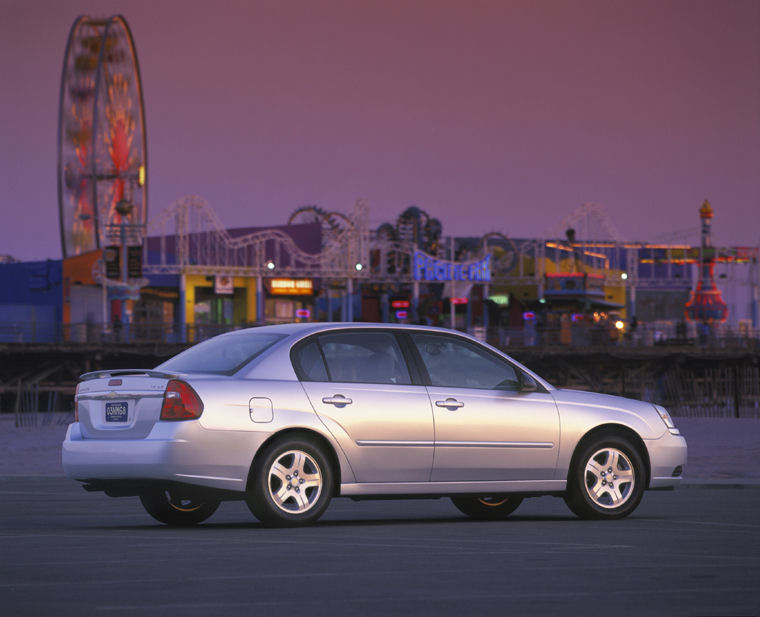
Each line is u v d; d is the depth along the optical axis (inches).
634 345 6579.7
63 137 6176.2
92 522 924.0
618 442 920.3
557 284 7613.2
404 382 872.9
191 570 602.9
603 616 477.4
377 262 7628.0
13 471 1695.4
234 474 810.8
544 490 903.7
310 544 715.4
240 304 6948.8
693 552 685.3
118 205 6117.1
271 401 826.2
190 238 7396.7
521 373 912.3
